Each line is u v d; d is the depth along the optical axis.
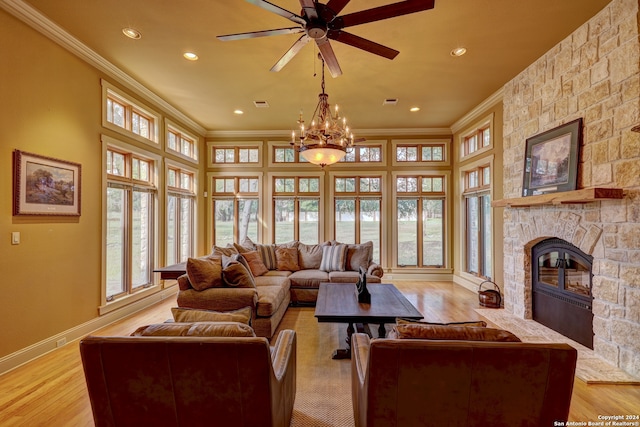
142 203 4.37
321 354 2.84
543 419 1.18
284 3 2.46
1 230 2.42
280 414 1.46
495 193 4.42
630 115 2.35
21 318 2.57
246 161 6.33
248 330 1.36
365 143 6.09
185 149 5.60
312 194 6.18
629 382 2.24
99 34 2.90
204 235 6.17
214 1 2.45
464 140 5.57
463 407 1.20
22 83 2.57
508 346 1.15
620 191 2.35
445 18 2.64
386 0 2.44
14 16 2.49
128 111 3.99
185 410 1.24
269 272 4.65
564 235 2.98
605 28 2.55
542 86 3.30
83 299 3.22
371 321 2.53
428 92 4.25
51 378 2.36
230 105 4.74
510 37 2.95
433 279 5.99
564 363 1.14
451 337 1.32
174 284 5.05
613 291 2.48
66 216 3.01
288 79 3.83
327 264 4.79
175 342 1.19
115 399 1.24
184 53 3.24
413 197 6.08
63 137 2.97
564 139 2.96
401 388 1.21
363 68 3.54
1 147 2.42
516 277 3.78
